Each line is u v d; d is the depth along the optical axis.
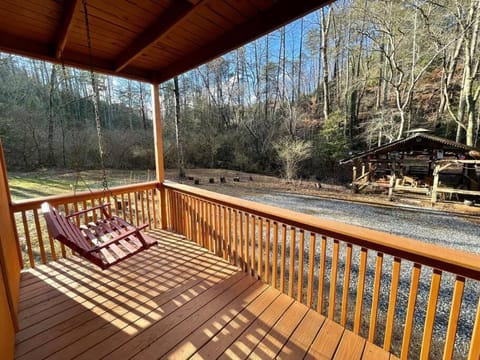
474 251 4.82
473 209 7.20
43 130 13.28
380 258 1.45
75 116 15.93
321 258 1.75
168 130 17.31
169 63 3.06
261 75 17.52
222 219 2.70
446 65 9.07
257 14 1.95
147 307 1.91
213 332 1.65
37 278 2.33
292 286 2.02
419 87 10.41
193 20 2.04
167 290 2.14
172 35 2.31
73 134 14.37
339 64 14.23
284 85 17.06
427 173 9.26
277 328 1.69
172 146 16.20
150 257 2.77
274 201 9.16
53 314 1.82
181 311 1.86
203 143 16.88
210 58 2.53
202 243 3.05
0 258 1.50
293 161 13.45
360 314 1.60
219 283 2.26
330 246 5.28
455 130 9.37
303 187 11.62
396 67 10.62
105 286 2.20
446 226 6.18
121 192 3.20
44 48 2.44
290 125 15.60
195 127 17.61
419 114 10.59
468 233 5.71
